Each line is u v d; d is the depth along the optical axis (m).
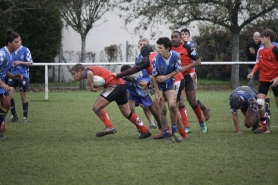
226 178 16.19
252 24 64.19
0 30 63.09
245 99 25.05
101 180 16.00
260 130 25.47
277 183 15.64
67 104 42.34
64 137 24.69
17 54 31.00
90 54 72.19
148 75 26.42
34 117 33.50
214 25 64.44
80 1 62.94
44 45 66.06
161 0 60.34
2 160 18.91
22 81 30.84
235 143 22.34
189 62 26.30
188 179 16.06
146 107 26.06
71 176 16.50
